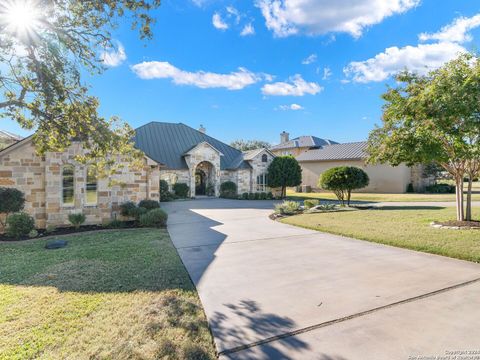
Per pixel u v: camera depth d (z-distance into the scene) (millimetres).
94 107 6926
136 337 3539
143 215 12047
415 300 4371
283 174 27203
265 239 9078
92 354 3205
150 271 6031
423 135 8219
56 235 10586
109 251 7793
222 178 29391
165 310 4215
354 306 4223
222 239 9195
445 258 6578
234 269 6133
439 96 7449
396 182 29078
